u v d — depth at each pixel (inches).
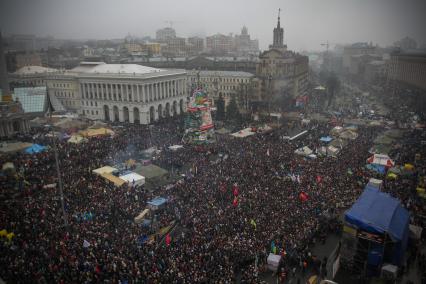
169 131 3843.5
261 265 1473.9
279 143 3243.1
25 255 1318.9
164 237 1668.3
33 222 1563.7
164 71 5452.8
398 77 7465.6
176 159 2810.0
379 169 2477.9
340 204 1973.4
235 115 4736.7
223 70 7381.9
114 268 1277.1
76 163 2485.2
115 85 5103.3
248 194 2027.6
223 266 1378.0
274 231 1647.4
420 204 1937.7
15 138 3376.0
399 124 4153.5
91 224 1622.8
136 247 1465.3
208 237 1583.4
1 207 1696.6
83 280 1216.2
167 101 5487.2
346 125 4158.5
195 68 7598.4
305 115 4918.8
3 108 3639.3
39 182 2079.2
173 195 2089.1
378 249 1326.3
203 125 3383.4
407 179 2311.8
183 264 1342.3
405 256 1501.0
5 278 1205.1
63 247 1384.1
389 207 1448.1
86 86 5408.5
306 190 2102.6
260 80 5880.9
